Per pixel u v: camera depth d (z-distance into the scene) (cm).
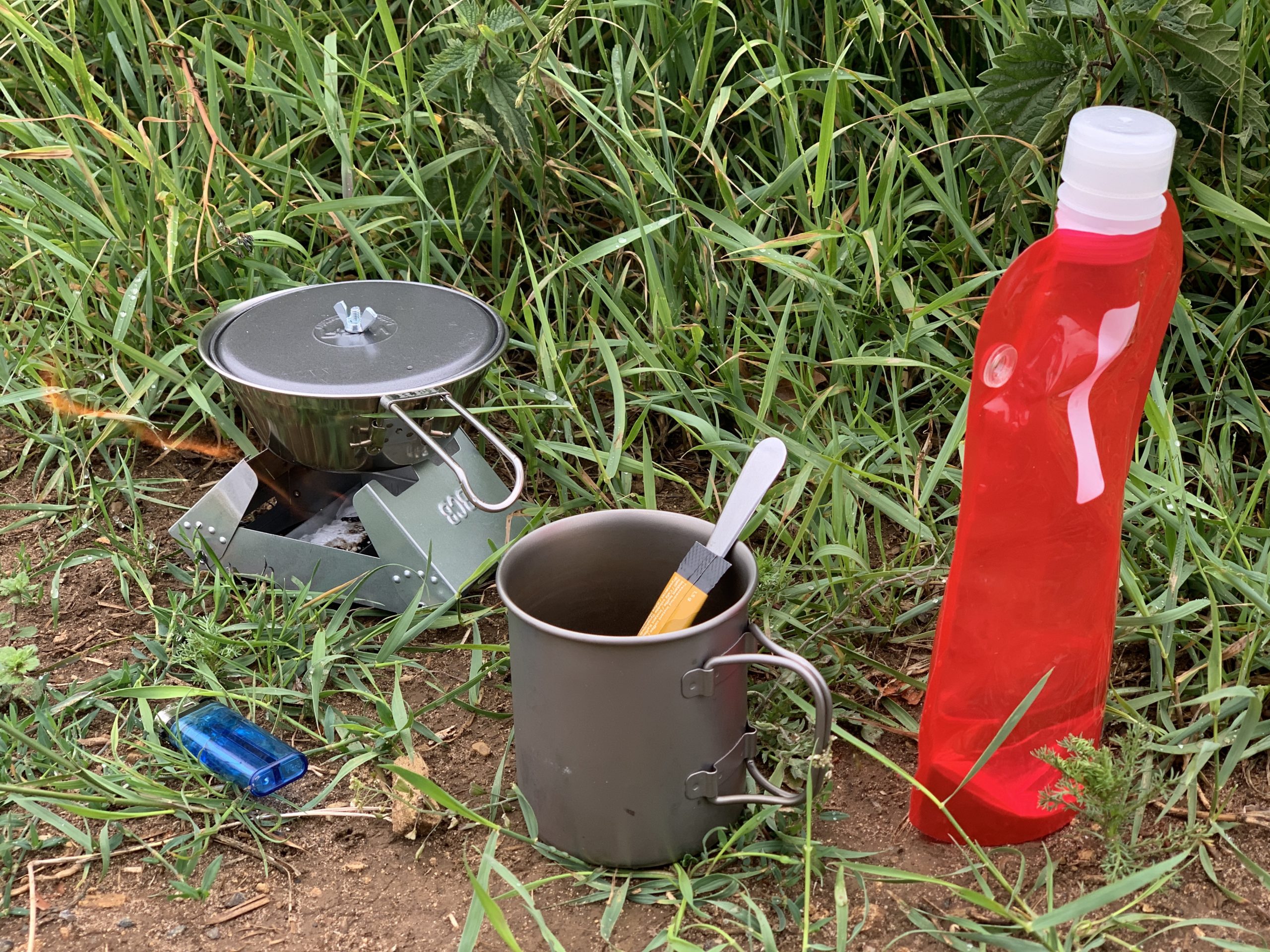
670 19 90
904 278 89
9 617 78
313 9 95
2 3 88
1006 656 64
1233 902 64
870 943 63
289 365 74
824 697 62
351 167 90
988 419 61
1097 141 58
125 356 90
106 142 91
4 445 90
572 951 63
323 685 75
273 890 66
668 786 64
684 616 65
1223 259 85
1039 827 67
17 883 66
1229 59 77
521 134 88
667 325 84
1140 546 77
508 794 69
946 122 87
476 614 77
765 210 86
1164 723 70
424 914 65
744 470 65
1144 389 64
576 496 85
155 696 71
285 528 83
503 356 89
